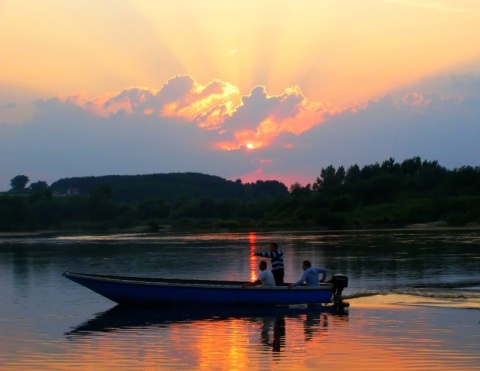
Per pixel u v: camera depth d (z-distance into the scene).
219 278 40.19
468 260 49.25
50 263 53.41
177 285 28.00
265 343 21.02
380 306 27.81
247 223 143.88
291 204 149.00
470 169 139.62
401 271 41.97
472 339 21.14
